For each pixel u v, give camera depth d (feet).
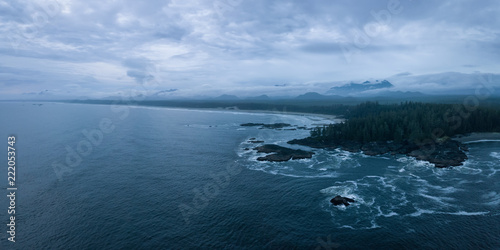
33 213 242.58
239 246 192.95
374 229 210.38
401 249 186.09
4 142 552.82
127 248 192.44
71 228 218.38
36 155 442.50
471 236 198.90
